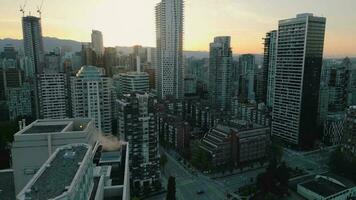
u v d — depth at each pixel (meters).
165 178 160.50
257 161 186.38
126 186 68.69
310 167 177.50
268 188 134.75
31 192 42.34
